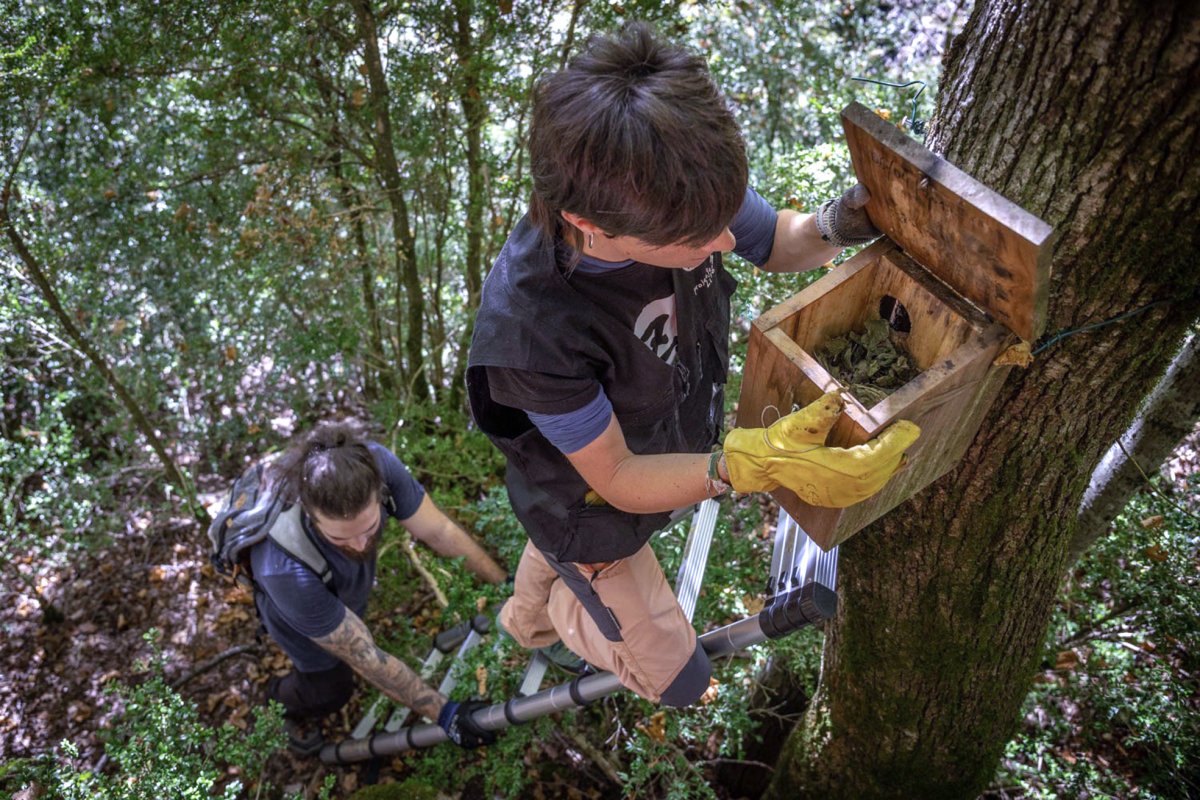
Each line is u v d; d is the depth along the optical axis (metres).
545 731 2.93
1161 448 2.37
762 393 1.47
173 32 2.73
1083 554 2.82
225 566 2.76
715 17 3.91
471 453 4.18
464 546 3.15
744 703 2.82
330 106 3.34
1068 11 1.08
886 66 3.97
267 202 3.30
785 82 4.01
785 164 2.81
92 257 3.58
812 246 1.45
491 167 3.54
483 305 1.32
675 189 0.99
